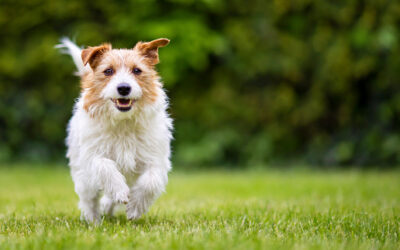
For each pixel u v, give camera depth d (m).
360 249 3.58
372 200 6.84
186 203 6.58
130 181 4.99
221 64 14.23
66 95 14.28
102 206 5.57
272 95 13.87
